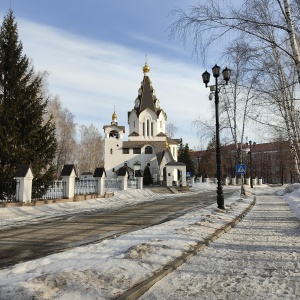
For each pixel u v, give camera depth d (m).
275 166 81.44
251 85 11.73
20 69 19.36
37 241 8.50
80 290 4.20
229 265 6.08
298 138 17.08
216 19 8.42
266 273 5.54
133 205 20.75
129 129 69.75
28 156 18.38
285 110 14.55
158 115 68.06
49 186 19.34
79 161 68.38
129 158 64.69
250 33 8.46
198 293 4.52
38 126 19.00
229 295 4.43
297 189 30.80
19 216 14.34
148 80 70.19
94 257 6.16
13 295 3.83
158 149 64.88
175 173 57.81
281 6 9.11
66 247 7.75
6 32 19.33
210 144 60.41
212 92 18.59
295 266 5.98
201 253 7.10
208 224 10.64
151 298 4.34
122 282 4.70
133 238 8.19
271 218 13.55
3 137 17.39
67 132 49.78
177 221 11.51
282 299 4.26
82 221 12.63
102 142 76.25
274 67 11.26
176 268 5.84
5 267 5.87
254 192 39.62
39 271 5.16
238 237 9.12
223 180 64.06
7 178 17.30
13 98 18.55
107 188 30.11
